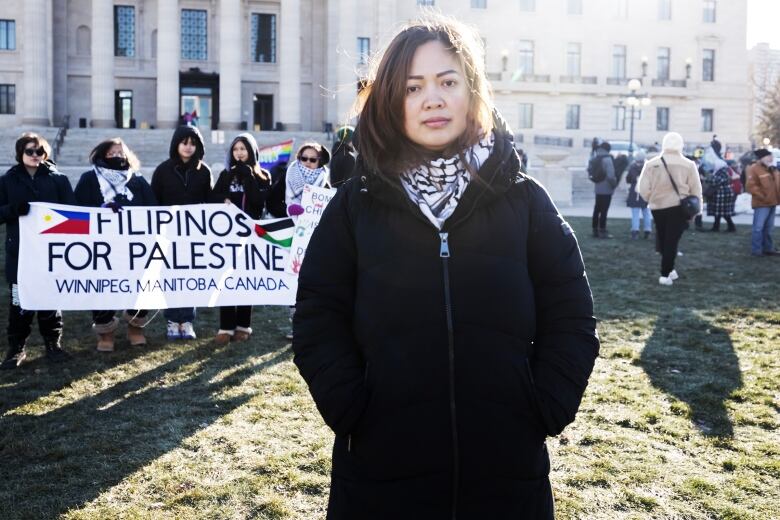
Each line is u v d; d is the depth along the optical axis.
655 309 10.49
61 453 5.34
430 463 2.33
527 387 2.37
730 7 72.06
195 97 64.19
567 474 4.95
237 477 4.95
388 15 62.91
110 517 4.38
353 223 2.51
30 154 7.71
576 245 2.58
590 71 70.44
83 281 7.89
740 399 6.50
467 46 2.48
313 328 2.50
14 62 58.84
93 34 56.22
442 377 2.32
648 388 6.80
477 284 2.35
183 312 8.98
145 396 6.71
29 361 7.91
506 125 2.57
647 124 70.94
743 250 17.03
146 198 8.32
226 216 8.34
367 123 2.50
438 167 2.41
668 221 12.34
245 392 6.82
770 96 85.75
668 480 4.85
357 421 2.40
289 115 57.84
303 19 63.53
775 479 4.87
